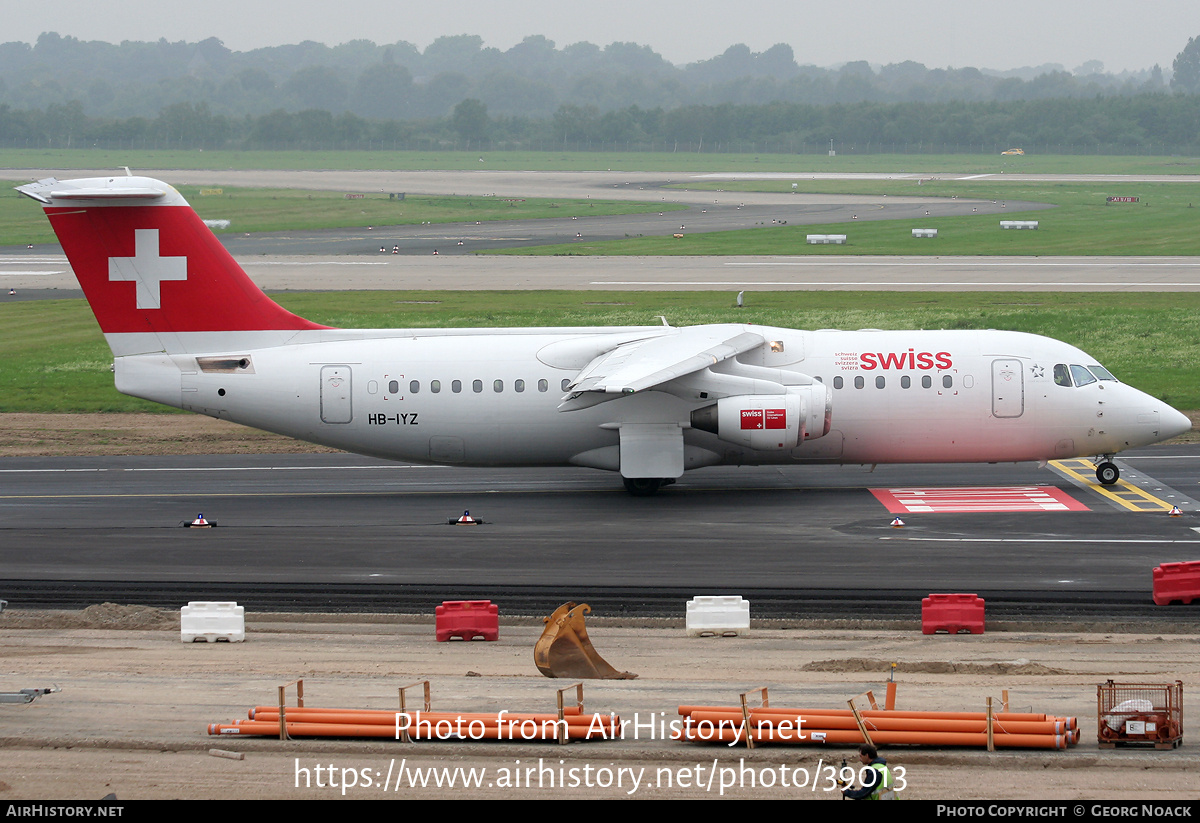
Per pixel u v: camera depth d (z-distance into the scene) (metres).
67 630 69.12
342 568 82.19
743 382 98.69
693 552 84.69
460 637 66.75
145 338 101.44
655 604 73.06
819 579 77.44
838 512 96.00
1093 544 84.56
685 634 67.06
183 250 100.50
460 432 102.62
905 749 48.78
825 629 67.81
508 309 198.38
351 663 61.59
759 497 102.06
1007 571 78.31
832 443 102.62
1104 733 48.69
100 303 100.44
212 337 102.25
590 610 72.00
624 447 100.50
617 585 77.19
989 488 103.81
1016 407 102.00
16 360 168.75
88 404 146.25
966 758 47.38
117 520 97.19
